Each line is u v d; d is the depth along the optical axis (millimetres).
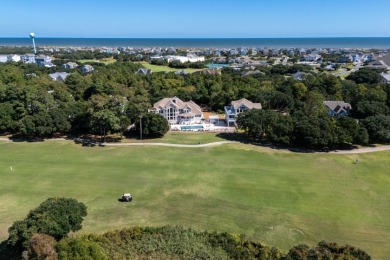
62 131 92188
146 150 79562
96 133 92125
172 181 62312
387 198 56000
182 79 143500
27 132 85250
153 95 123750
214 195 56656
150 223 47562
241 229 46312
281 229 46438
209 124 104500
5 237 43594
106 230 45406
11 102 93375
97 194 57125
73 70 181875
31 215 39344
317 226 47406
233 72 175375
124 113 88625
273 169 67875
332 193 57625
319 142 76562
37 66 187625
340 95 119625
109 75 141875
